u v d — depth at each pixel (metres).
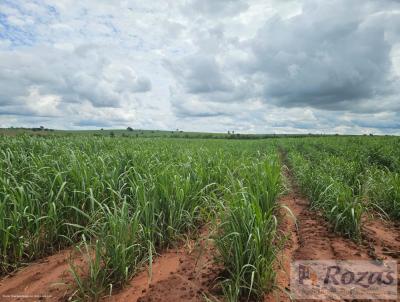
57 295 3.20
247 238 3.13
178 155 8.30
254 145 22.08
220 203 3.65
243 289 3.03
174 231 4.50
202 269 3.56
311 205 6.36
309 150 18.44
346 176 7.48
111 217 3.48
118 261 3.32
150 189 4.51
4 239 3.78
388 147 13.99
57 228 4.32
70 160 5.38
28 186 4.67
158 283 3.31
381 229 4.99
